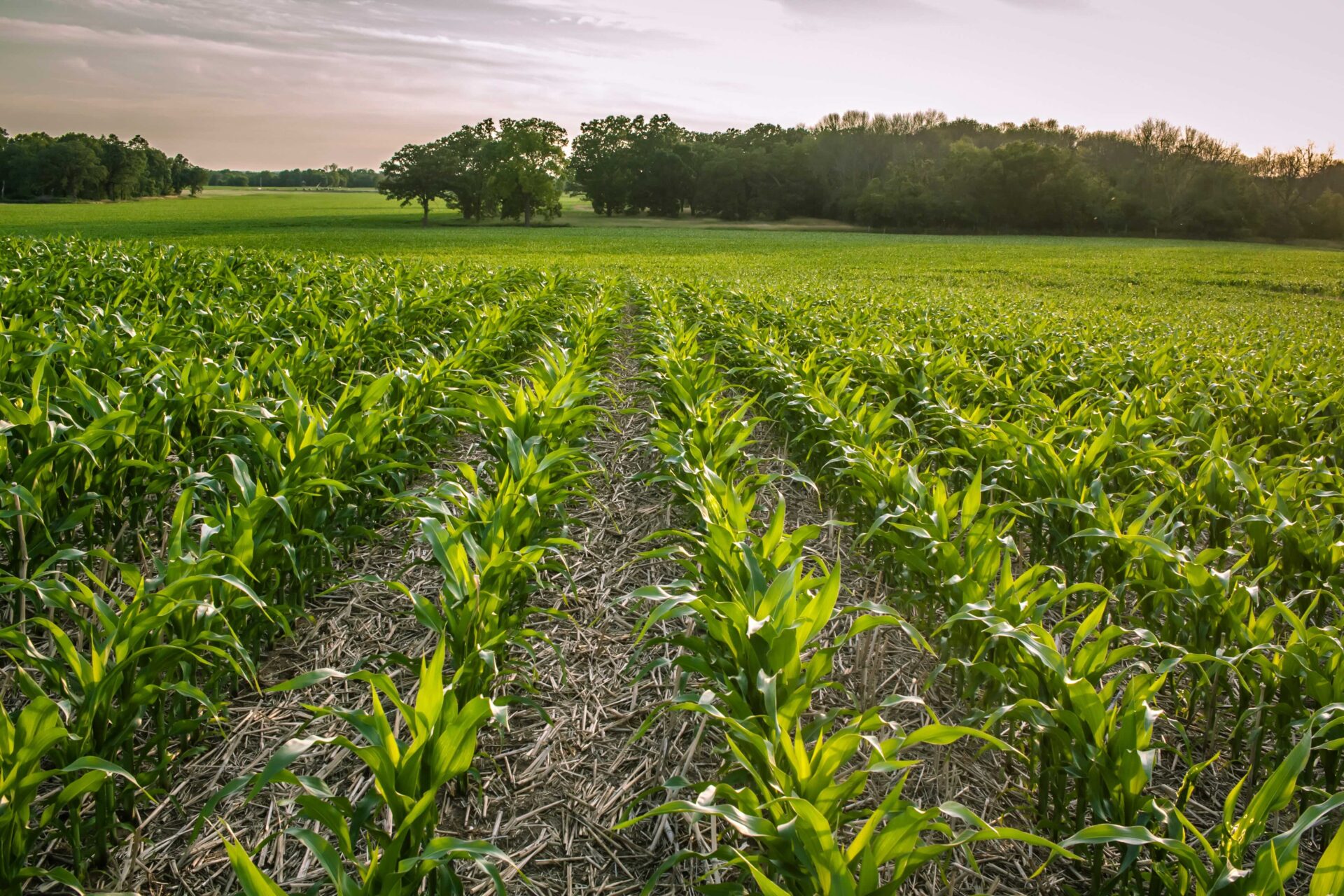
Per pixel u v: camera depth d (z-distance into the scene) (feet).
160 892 9.80
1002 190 332.39
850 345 32.89
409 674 14.49
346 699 13.71
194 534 18.71
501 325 34.94
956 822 11.40
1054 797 10.92
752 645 10.41
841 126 450.71
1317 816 7.34
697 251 177.78
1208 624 13.23
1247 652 11.09
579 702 14.06
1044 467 17.80
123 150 447.83
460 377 24.39
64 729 8.26
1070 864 10.82
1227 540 18.53
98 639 11.12
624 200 392.47
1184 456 21.72
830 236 281.33
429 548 19.29
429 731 8.54
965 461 22.99
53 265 46.01
